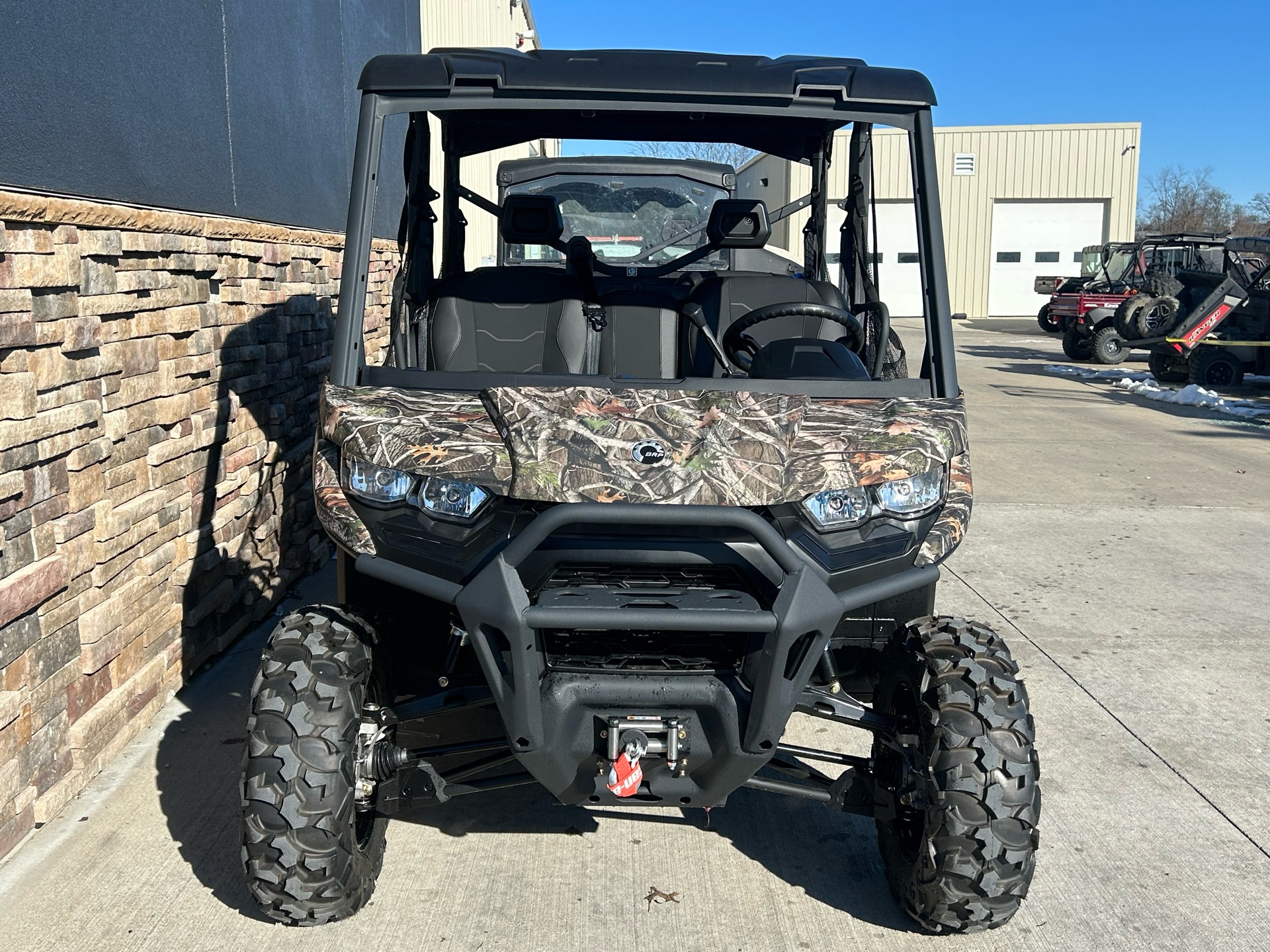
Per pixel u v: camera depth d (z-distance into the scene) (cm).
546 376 302
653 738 264
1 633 304
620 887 312
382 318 702
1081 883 318
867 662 331
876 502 267
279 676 267
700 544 254
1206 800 368
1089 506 785
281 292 544
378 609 300
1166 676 472
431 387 299
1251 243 1555
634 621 244
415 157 359
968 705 267
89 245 342
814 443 273
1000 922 276
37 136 323
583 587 255
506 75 308
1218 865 329
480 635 253
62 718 338
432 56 314
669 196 570
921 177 314
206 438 445
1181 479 884
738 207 383
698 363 366
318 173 632
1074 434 1114
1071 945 289
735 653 264
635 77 311
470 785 291
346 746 265
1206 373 1597
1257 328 1584
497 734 388
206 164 465
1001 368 1888
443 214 420
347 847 270
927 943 288
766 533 248
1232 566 638
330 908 275
